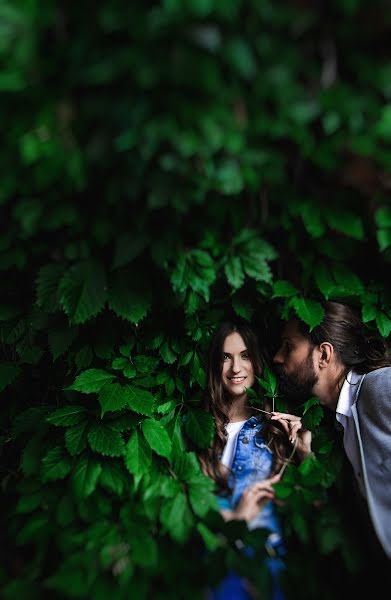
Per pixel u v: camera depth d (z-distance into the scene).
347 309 1.40
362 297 1.39
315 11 1.10
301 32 1.11
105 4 1.03
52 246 1.30
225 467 1.34
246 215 1.33
